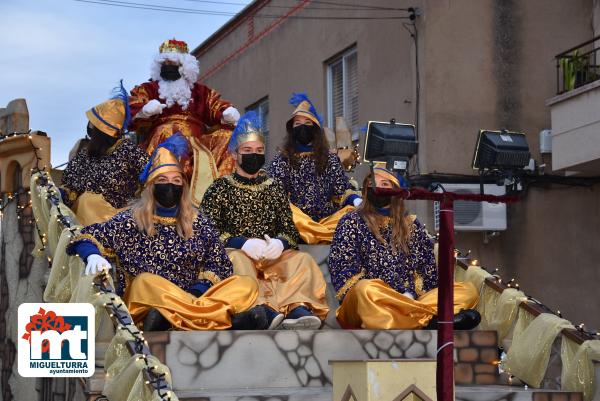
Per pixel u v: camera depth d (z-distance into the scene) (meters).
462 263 10.24
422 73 15.23
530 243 15.30
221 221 9.13
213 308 8.01
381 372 5.93
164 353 7.71
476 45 15.45
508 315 9.20
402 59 15.89
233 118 11.24
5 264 11.09
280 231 9.27
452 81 15.26
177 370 7.73
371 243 8.97
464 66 15.35
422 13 15.34
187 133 11.07
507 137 6.64
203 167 10.75
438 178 14.84
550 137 15.34
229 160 11.10
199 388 7.77
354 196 10.22
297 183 10.23
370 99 16.83
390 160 6.34
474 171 15.10
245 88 21.86
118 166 9.76
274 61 20.53
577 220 15.50
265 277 8.81
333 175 10.37
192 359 7.78
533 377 8.66
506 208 15.06
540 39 15.73
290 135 10.30
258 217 9.15
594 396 8.20
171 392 6.46
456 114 15.22
